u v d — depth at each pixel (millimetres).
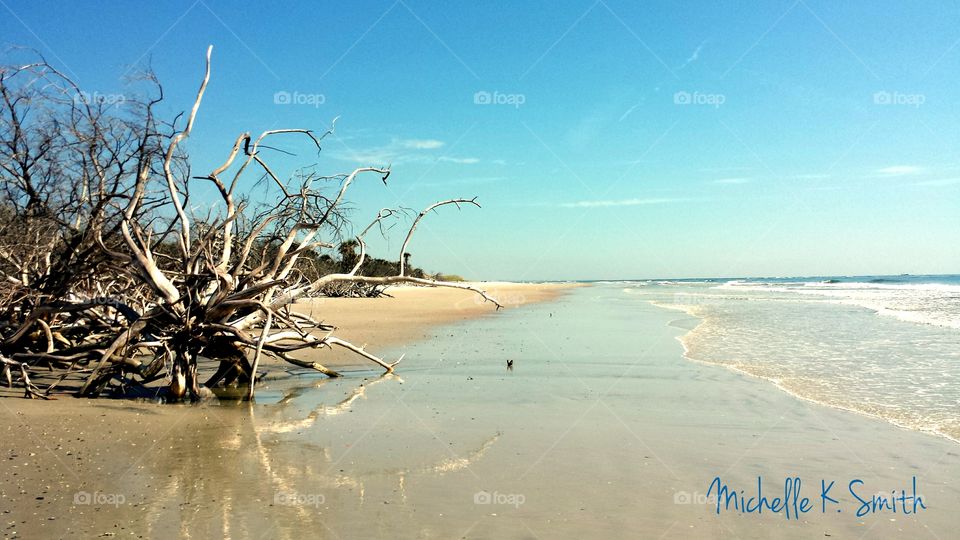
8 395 9664
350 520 4684
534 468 6023
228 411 8930
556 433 7406
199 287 10984
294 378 12133
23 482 5547
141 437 7262
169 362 11031
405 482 5594
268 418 8398
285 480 5652
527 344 16859
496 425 7828
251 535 4406
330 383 11414
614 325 22922
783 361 13219
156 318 10406
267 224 11891
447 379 11461
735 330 20203
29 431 7406
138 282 13289
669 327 21812
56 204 11703
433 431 7543
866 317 24781
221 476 5766
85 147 11016
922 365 12477
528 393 9984
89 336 12820
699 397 9562
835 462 6250
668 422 7957
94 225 10797
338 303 37531
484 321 25219
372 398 9773
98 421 8055
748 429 7578
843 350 14828
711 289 76375
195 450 6695
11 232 11445
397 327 22266
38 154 11180
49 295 11312
